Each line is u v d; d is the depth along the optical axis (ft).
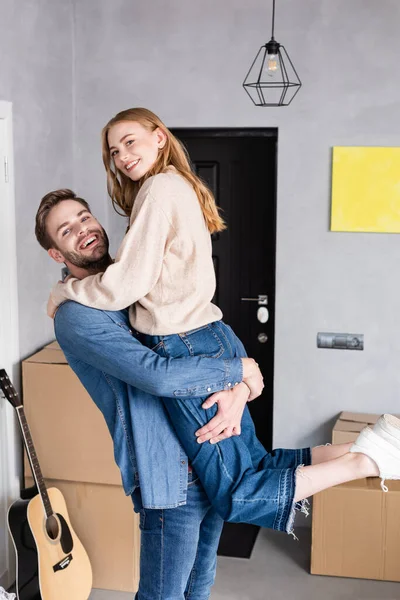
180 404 7.30
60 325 7.47
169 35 14.90
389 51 14.21
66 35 14.94
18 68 12.99
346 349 14.98
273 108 14.74
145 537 7.87
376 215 14.56
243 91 14.82
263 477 7.15
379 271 14.74
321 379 15.15
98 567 13.17
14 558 13.15
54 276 14.93
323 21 14.35
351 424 14.10
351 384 15.06
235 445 7.36
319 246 14.88
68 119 15.14
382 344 14.87
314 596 12.96
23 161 13.32
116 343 7.22
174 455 7.48
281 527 7.06
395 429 6.97
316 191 14.76
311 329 15.07
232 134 15.26
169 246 7.15
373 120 14.42
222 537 15.01
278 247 15.02
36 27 13.61
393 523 13.26
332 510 13.42
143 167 7.50
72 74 15.26
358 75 14.37
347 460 7.02
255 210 16.10
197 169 16.15
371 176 14.49
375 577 13.46
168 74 15.01
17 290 13.21
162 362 7.10
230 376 7.28
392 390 14.93
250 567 13.91
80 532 13.15
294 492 6.99
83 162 15.52
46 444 13.01
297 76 14.53
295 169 14.78
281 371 15.25
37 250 14.07
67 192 8.02
